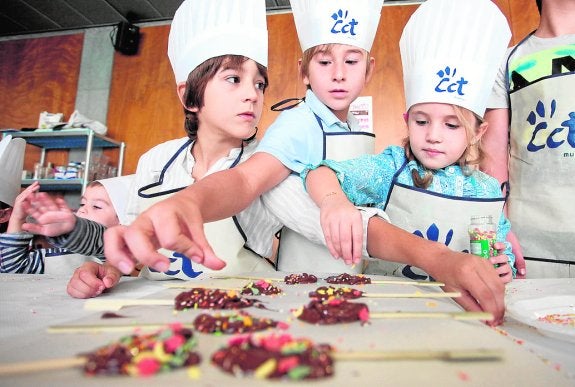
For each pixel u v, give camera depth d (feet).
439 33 3.28
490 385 1.03
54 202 2.99
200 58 3.15
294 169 3.07
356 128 4.06
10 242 4.13
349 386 0.99
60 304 2.13
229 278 2.75
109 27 11.69
